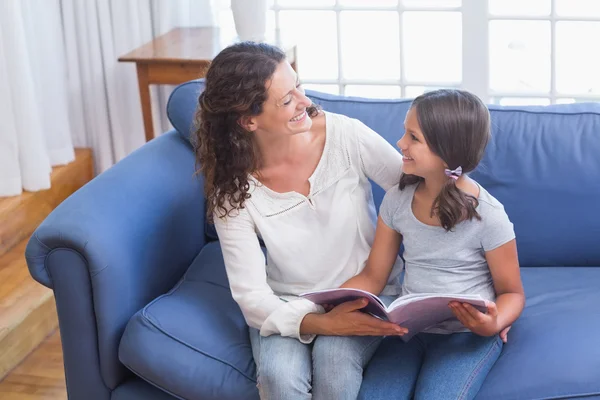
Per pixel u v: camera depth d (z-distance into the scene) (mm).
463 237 2170
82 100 4129
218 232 2301
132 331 2281
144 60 3631
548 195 2543
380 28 4688
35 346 3256
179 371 2211
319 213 2295
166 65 3652
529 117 2625
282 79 2154
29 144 3674
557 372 2053
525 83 4527
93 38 3996
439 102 2092
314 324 2141
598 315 2246
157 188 2564
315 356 2127
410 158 2148
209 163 2279
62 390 3000
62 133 3943
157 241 2506
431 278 2215
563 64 4453
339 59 4160
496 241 2150
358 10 4059
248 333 2340
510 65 4531
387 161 2322
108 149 4184
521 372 2082
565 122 2598
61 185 3916
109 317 2291
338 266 2322
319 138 2324
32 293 3307
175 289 2506
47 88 3865
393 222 2268
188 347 2244
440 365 2111
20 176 3697
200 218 2787
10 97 3582
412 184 2246
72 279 2270
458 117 2076
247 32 3801
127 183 2490
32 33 3736
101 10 3959
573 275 2500
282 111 2164
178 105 2768
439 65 4719
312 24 4680
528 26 4559
